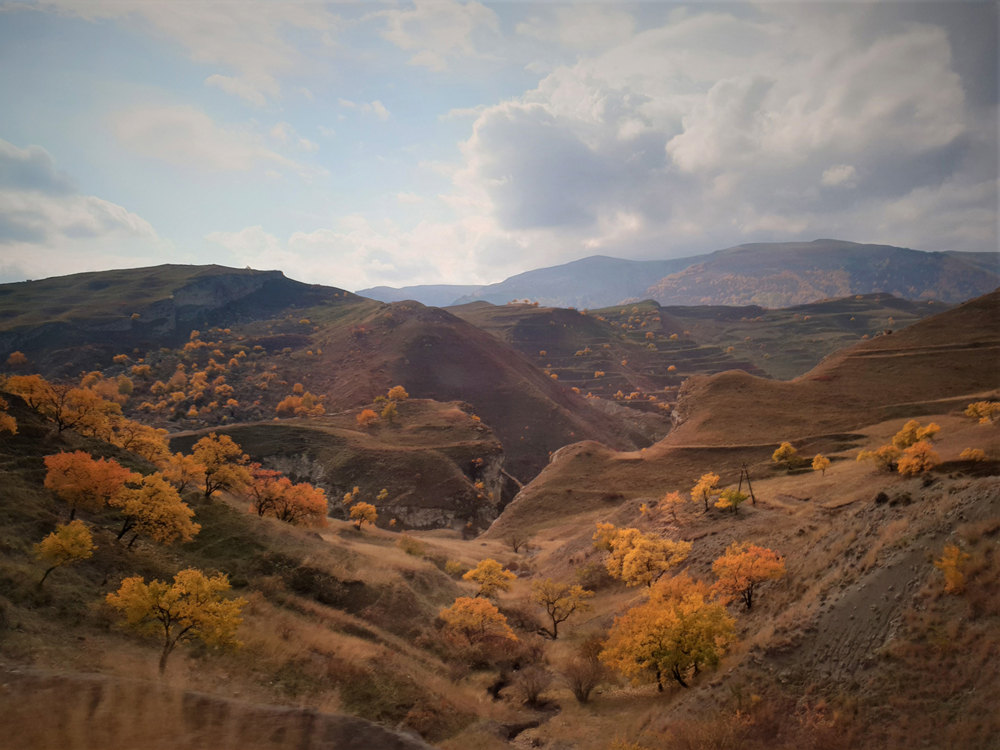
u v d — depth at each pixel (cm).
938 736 1301
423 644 3497
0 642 1741
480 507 13475
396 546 6975
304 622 3136
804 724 1603
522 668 3338
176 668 2056
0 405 4484
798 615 2109
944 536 1862
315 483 13850
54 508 3409
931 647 1532
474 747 2094
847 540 2512
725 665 2256
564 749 2091
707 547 4650
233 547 3959
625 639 2666
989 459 5191
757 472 9375
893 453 6169
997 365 12544
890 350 14712
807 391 13412
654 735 1917
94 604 2430
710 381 14900
